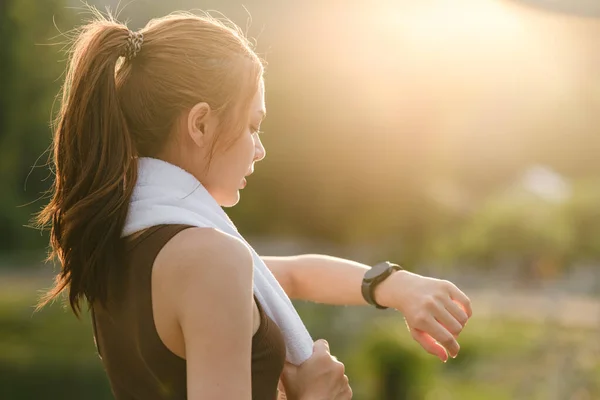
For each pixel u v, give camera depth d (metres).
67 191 1.74
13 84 26.39
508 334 17.30
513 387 12.09
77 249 1.66
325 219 36.00
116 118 1.67
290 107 33.59
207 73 1.69
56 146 1.76
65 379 15.26
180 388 1.58
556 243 29.03
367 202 35.66
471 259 31.11
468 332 17.36
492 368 13.73
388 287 2.01
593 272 26.33
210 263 1.51
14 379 15.11
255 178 35.28
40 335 20.33
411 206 35.47
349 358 13.75
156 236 1.59
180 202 1.66
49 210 1.77
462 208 36.56
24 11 25.36
